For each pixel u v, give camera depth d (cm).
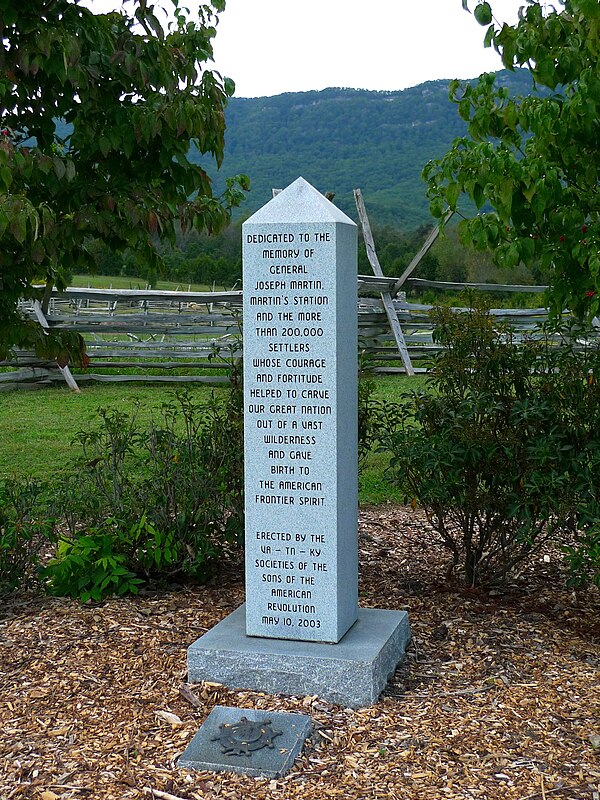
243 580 590
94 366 1762
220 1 564
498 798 324
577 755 353
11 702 409
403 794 328
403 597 554
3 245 512
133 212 510
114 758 359
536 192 425
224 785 337
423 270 1991
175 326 1748
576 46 435
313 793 331
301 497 428
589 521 485
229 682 422
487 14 449
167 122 504
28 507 570
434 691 418
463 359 548
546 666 441
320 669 408
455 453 517
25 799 331
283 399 425
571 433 529
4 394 1576
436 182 525
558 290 495
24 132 549
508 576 591
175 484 580
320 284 414
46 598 555
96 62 520
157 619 511
